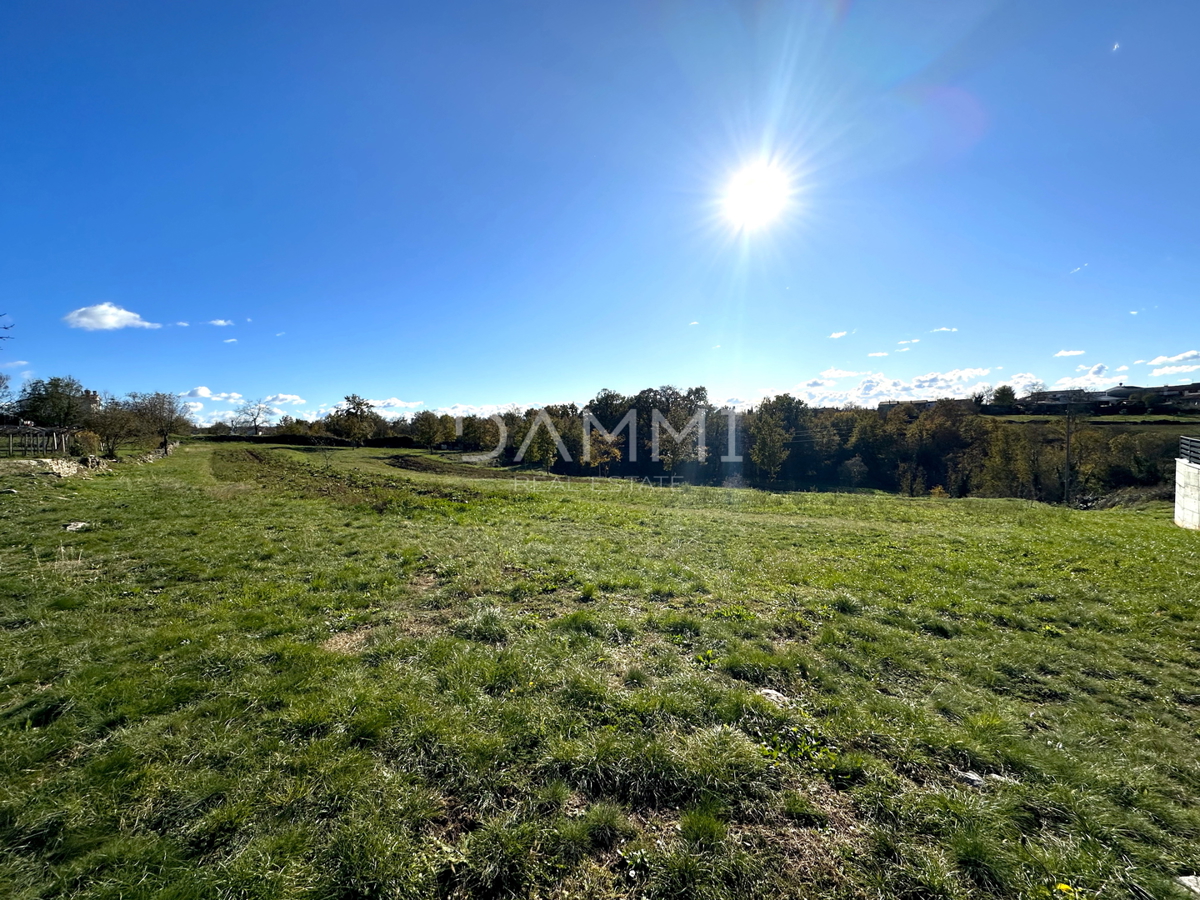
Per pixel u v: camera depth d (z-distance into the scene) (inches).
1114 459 1950.1
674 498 1028.5
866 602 366.3
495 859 133.9
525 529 604.1
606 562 446.0
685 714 201.6
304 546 477.1
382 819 144.8
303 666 235.5
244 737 179.5
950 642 303.4
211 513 633.0
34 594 328.8
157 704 200.2
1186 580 427.8
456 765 167.6
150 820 143.9
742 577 420.8
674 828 147.8
